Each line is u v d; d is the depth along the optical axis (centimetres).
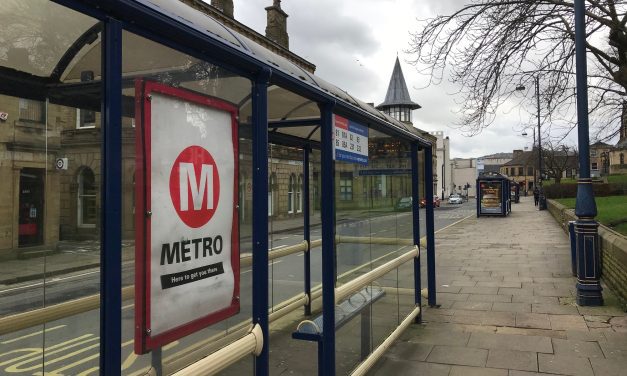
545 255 1251
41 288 216
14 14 203
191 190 224
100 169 183
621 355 489
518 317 643
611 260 800
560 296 767
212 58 236
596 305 696
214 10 1944
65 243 205
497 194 3123
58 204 202
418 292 619
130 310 197
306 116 529
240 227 270
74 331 288
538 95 1158
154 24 195
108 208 175
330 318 363
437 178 9288
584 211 711
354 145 437
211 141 239
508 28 1011
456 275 980
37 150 204
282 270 978
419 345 532
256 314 266
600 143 1335
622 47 1010
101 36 189
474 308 698
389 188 541
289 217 689
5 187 204
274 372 455
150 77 205
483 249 1411
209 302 234
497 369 459
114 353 175
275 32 2759
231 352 234
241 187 268
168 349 215
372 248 484
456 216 3603
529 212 3734
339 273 412
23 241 209
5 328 217
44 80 204
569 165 7269
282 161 669
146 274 198
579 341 537
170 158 213
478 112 1120
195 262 225
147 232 199
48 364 315
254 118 270
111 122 178
